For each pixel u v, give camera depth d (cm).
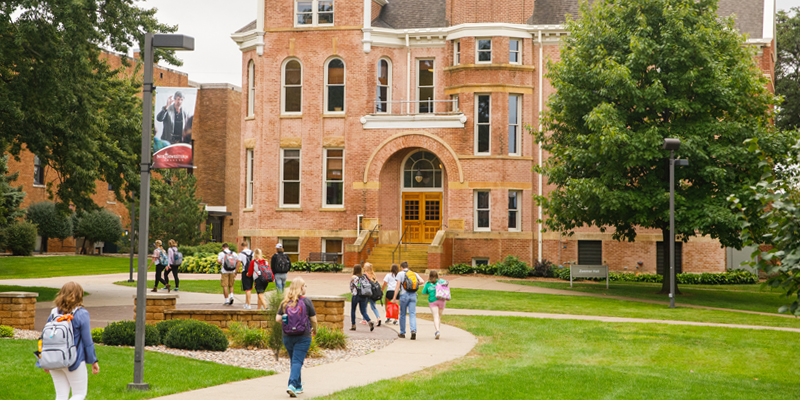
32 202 4684
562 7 3559
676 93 2475
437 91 3519
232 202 6128
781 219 994
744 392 1041
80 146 2091
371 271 1711
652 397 981
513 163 3378
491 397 954
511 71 3375
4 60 2017
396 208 3534
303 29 3525
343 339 1428
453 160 3378
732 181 2448
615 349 1434
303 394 977
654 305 2264
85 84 2144
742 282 3250
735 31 2564
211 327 1375
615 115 2398
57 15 1939
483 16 3394
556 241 3394
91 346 785
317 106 3506
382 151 3444
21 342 1272
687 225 2378
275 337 1265
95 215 4872
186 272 3375
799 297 1027
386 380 1080
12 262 3828
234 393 973
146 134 1027
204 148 5984
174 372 1091
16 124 2080
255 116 3597
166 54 2233
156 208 4512
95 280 2955
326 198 3519
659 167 2523
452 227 3372
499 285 2795
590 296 2483
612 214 2542
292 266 3316
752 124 2434
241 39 3684
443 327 1741
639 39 2442
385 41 3512
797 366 1285
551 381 1076
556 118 2700
